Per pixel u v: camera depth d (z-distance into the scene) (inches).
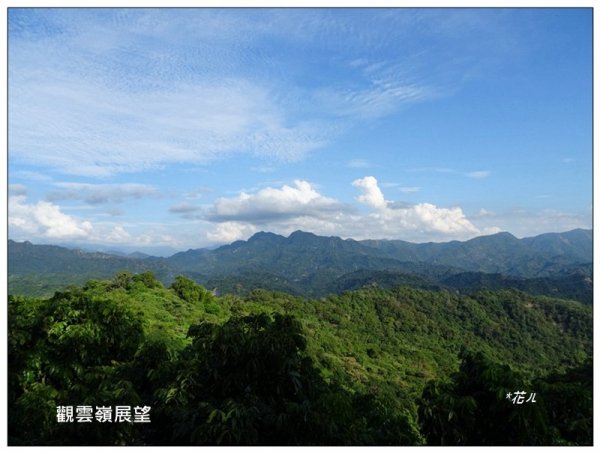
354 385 1101.7
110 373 254.4
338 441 192.4
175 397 211.8
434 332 2891.2
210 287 6643.7
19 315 277.3
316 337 1850.4
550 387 229.6
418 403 219.6
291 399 215.9
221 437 178.4
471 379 225.9
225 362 213.6
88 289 1391.5
